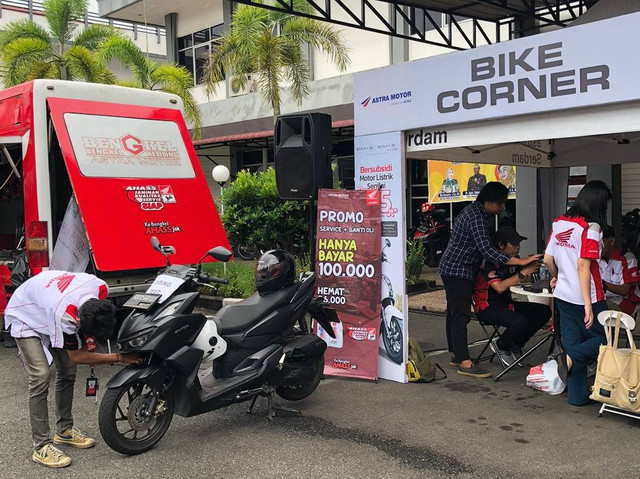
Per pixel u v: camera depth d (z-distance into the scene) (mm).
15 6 25391
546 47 5094
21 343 4457
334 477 4156
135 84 18750
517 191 11719
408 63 6039
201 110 19891
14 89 7566
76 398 5984
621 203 11094
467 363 6395
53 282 4434
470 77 5602
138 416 4570
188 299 4719
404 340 6176
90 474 4309
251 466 4371
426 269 14125
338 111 15836
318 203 6516
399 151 6160
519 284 6617
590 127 5016
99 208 7207
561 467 4188
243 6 14766
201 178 8289
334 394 5922
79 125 7324
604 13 7449
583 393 5340
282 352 5215
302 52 16109
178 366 4574
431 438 4766
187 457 4547
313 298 5680
